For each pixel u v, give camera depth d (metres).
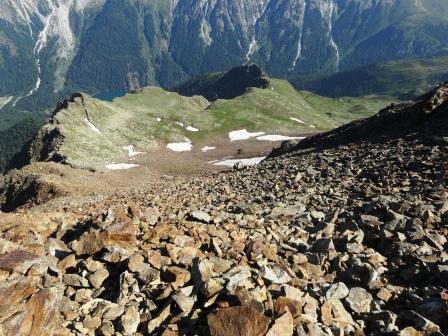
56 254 12.20
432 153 26.00
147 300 9.52
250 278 10.09
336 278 11.58
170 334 8.41
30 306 8.38
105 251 11.84
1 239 11.84
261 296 9.16
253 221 17.45
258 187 28.94
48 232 15.10
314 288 10.47
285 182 28.66
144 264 10.72
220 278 9.67
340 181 25.64
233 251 12.16
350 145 41.69
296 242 14.07
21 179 81.06
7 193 80.62
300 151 53.25
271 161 50.06
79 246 12.17
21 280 8.88
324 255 12.56
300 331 8.20
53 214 20.33
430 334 8.62
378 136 42.72
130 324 8.80
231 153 158.88
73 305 9.53
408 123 42.56
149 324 8.78
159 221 15.70
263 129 197.62
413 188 20.53
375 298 10.39
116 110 192.75
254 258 11.73
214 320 8.24
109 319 9.02
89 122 168.12
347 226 15.43
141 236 13.57
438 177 21.06
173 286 9.81
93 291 10.25
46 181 71.06
